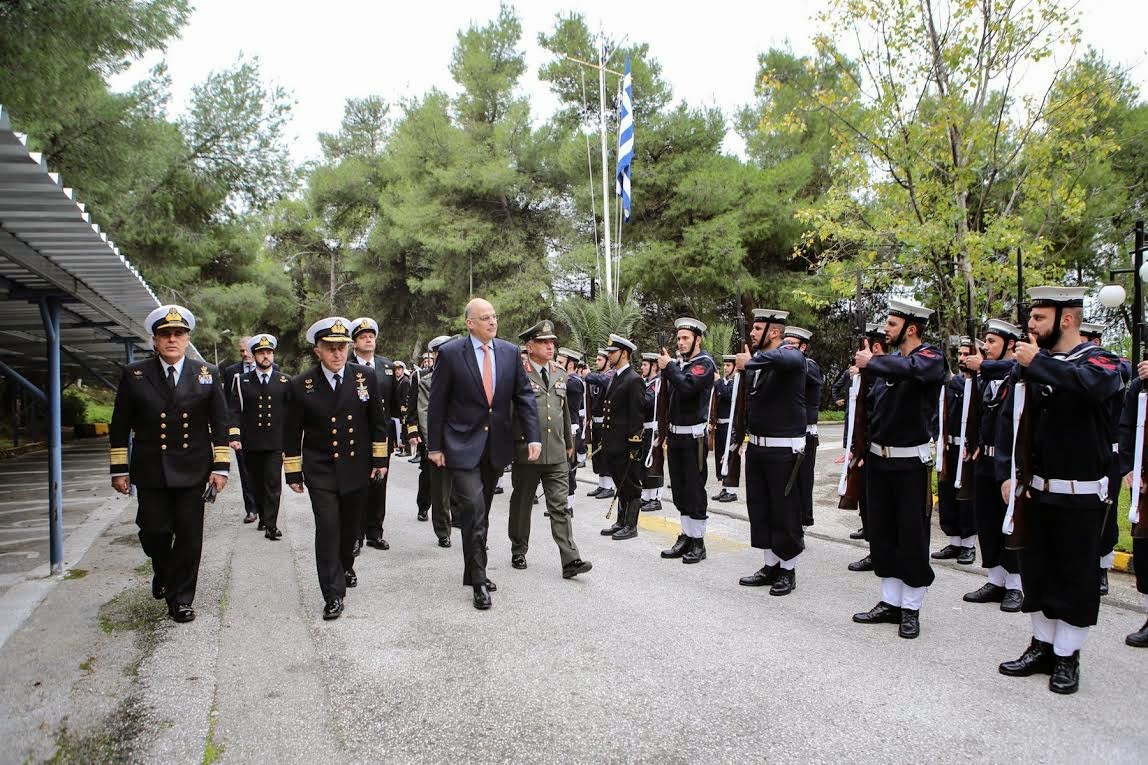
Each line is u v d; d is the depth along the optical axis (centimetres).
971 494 586
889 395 505
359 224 3947
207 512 955
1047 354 406
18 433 1994
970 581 630
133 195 1557
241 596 580
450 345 573
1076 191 1055
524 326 2797
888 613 516
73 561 688
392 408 933
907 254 1099
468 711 379
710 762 330
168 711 381
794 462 579
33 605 556
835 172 1190
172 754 339
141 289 782
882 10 1048
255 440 796
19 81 968
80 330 1095
